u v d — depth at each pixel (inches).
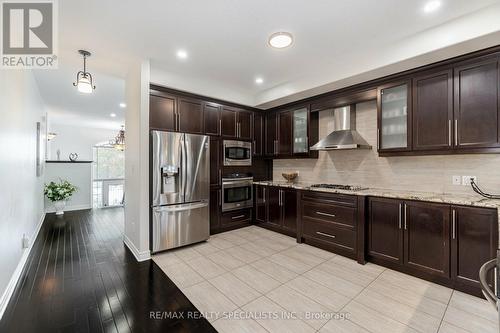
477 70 90.0
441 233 91.4
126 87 139.3
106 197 277.6
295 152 163.9
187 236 134.3
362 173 138.2
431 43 89.7
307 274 102.0
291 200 150.3
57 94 183.5
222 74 136.9
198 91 144.6
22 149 110.5
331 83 125.4
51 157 296.2
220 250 130.3
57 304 80.0
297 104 162.1
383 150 117.0
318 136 159.8
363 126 136.9
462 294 85.9
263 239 148.9
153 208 121.8
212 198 157.5
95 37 96.0
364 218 112.3
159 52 109.8
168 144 127.6
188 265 111.0
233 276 100.3
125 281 95.8
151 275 101.0
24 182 114.6
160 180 124.3
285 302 81.7
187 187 135.3
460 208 86.9
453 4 76.4
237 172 173.3
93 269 106.4
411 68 104.9
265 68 128.1
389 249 105.9
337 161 150.9
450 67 96.3
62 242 143.6
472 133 90.8
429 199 93.9
